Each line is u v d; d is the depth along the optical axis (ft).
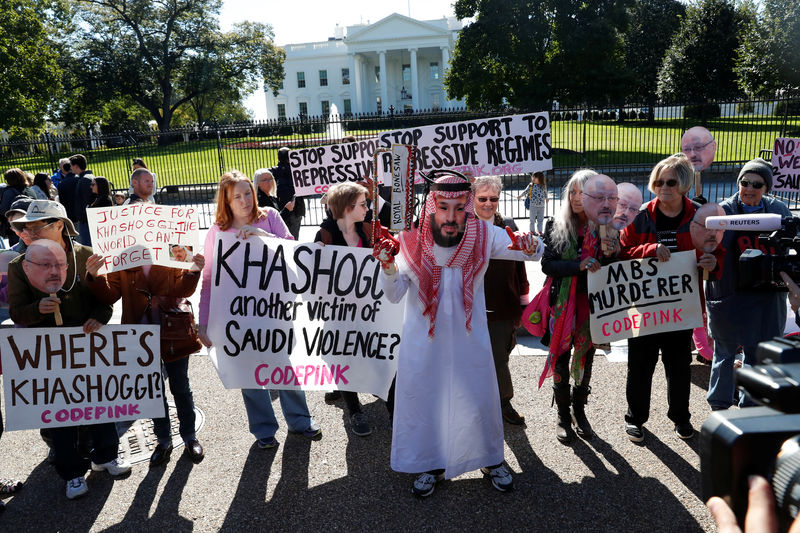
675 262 11.44
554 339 11.69
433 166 18.65
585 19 85.66
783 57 90.74
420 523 9.92
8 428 10.92
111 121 196.75
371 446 12.60
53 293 10.44
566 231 11.42
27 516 10.62
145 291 11.63
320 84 247.50
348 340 12.41
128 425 13.99
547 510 10.10
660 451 11.78
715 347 12.90
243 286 12.43
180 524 10.18
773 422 3.26
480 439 10.52
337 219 12.82
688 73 120.78
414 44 224.53
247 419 13.97
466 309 10.05
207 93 174.19
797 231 8.26
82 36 159.94
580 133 85.87
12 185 26.53
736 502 3.19
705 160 14.33
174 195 55.67
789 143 19.99
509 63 87.30
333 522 10.05
